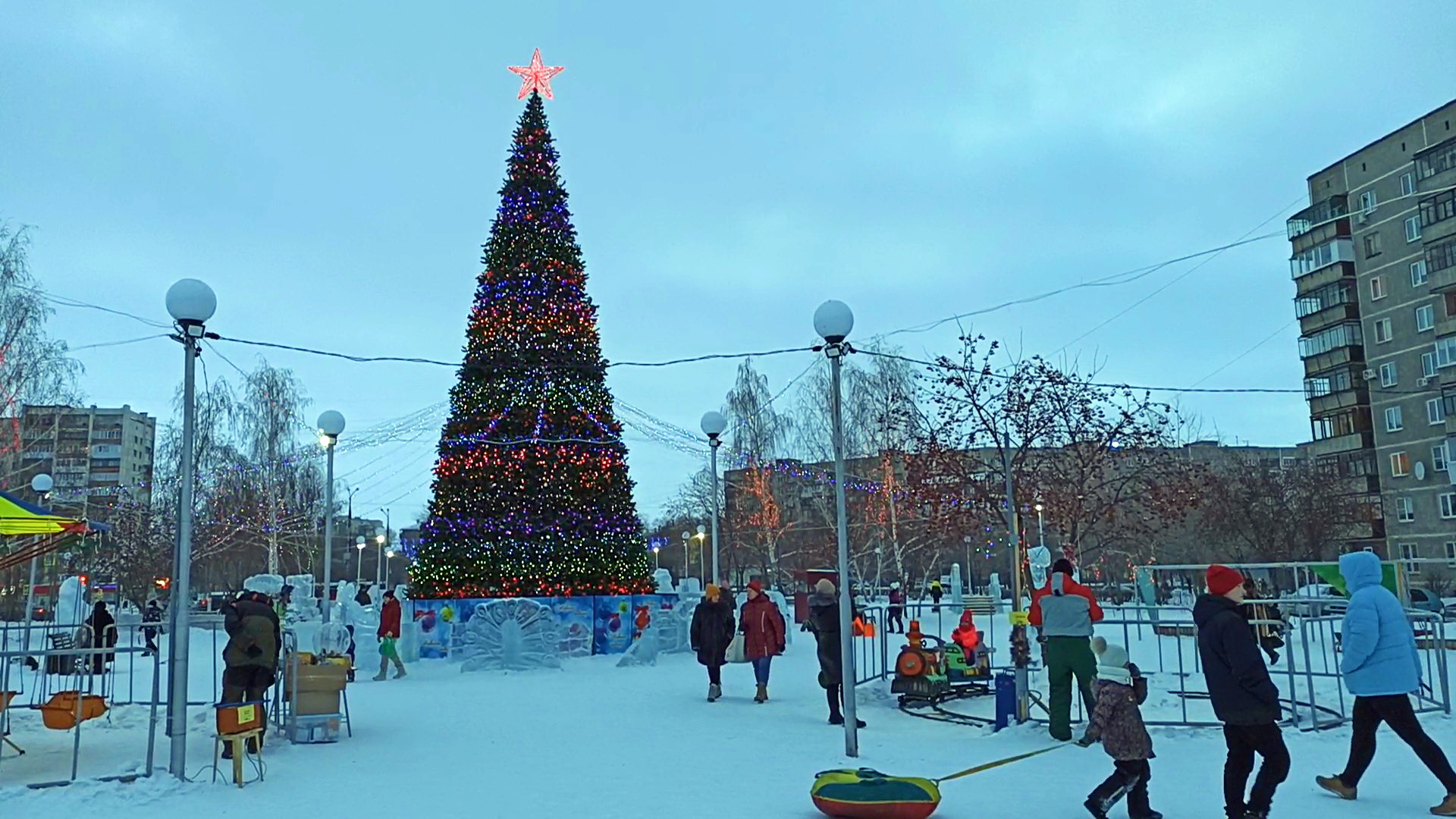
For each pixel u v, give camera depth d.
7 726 10.87
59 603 25.92
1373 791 7.88
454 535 22.41
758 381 48.53
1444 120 48.88
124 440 101.19
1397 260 51.12
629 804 7.90
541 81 24.59
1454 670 14.93
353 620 23.91
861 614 16.69
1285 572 35.53
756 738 11.06
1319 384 55.22
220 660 22.44
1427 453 49.31
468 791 8.46
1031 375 20.00
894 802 7.11
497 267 23.42
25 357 33.41
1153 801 7.72
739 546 51.97
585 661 21.08
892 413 29.98
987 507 19.56
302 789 8.64
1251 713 6.75
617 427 23.78
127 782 8.62
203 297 9.53
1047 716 11.62
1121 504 20.28
